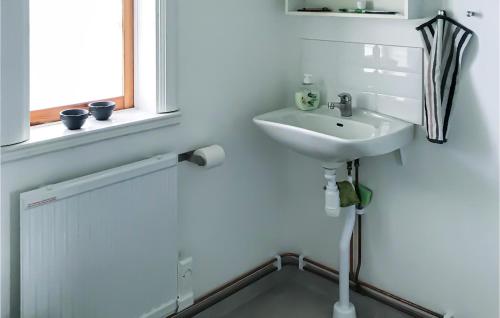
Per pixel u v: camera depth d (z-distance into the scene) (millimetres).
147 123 1965
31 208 1612
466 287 2143
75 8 1918
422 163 2166
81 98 1995
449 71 1961
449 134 2061
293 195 2680
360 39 2240
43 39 1854
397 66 2137
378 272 2422
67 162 1765
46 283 1696
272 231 2674
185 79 2102
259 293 2541
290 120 2344
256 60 2379
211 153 2109
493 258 2047
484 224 2043
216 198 2346
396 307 2363
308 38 2420
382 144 1952
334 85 2369
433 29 1983
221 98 2264
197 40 2115
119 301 1936
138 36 2020
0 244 1629
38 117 1833
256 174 2512
